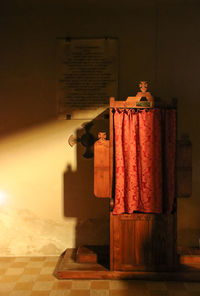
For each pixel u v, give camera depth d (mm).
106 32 3697
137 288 2945
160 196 3053
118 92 3705
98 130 3721
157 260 3137
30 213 3750
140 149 3043
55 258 3678
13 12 3691
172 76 3695
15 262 3551
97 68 3701
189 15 3674
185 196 3115
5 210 3744
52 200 3746
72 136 3729
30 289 2912
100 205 3742
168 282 3072
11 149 3750
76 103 3719
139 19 3693
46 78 3723
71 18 3699
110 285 3000
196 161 3705
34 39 3707
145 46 3695
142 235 3129
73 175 3742
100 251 3465
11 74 3717
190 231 3725
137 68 3703
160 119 3031
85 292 2863
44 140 3742
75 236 3748
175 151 3057
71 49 3705
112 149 3102
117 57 3693
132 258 3141
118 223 3125
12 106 3732
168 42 3691
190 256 3314
